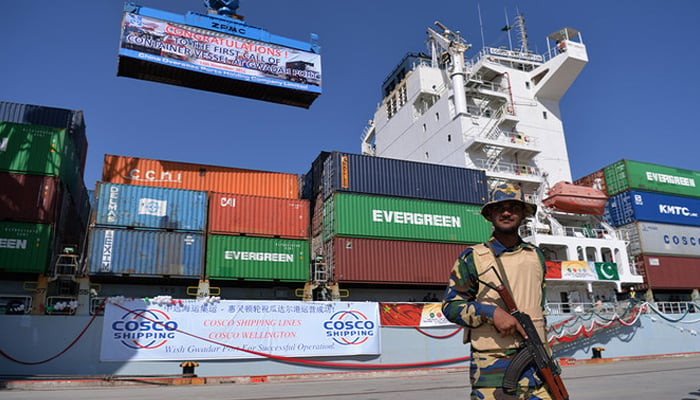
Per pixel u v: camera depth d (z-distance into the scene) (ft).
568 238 102.78
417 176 96.58
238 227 81.97
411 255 89.30
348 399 37.55
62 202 79.71
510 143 121.90
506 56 151.02
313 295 92.94
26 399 38.19
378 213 89.76
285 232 84.69
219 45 101.45
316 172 101.40
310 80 108.37
